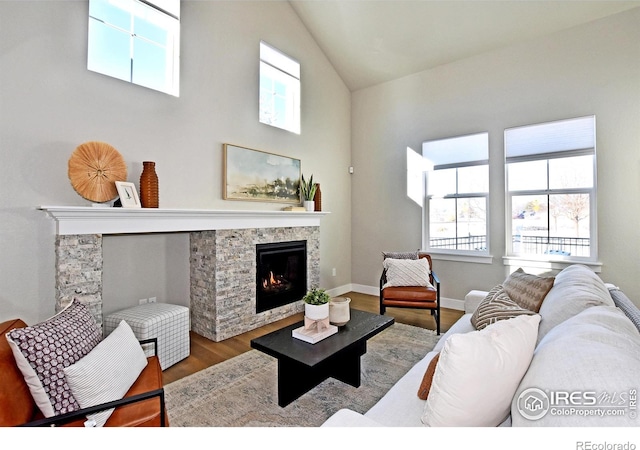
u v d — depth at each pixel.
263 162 3.83
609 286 2.15
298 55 4.37
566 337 1.02
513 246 3.91
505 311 1.80
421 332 3.35
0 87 2.13
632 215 3.17
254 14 3.78
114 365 1.48
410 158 4.68
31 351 1.29
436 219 4.51
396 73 4.70
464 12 3.62
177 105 3.05
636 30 3.14
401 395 1.42
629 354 0.84
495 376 0.98
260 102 3.99
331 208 4.95
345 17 4.14
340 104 5.12
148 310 2.67
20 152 2.21
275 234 3.79
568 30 3.48
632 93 3.16
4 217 2.15
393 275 3.63
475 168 4.18
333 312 2.33
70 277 2.29
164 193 2.95
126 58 2.85
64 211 2.21
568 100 3.48
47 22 2.32
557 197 3.63
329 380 2.39
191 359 2.76
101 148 2.48
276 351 1.96
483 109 4.04
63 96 2.39
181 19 3.09
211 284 3.19
